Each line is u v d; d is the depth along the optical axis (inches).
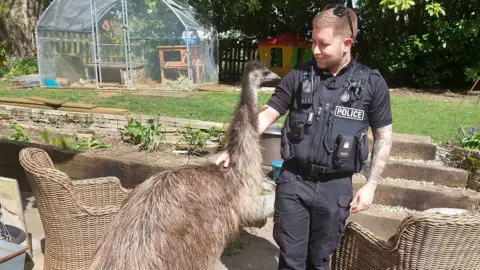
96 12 473.7
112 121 283.0
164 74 472.1
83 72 496.1
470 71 466.6
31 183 137.2
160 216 95.7
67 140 250.7
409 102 381.1
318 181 111.2
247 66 119.3
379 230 184.1
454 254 103.7
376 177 110.6
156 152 230.1
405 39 489.1
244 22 569.9
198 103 364.8
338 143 106.5
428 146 217.3
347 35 104.6
